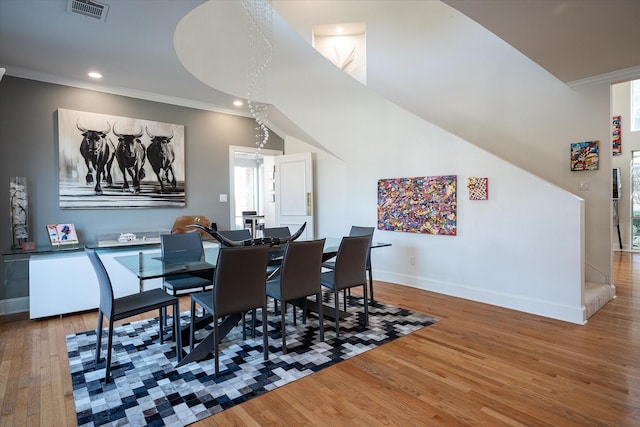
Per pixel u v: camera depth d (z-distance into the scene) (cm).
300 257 282
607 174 390
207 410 201
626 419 189
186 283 328
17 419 193
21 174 391
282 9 467
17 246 380
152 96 474
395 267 493
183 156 509
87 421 191
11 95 386
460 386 224
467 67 472
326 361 260
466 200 412
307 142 586
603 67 365
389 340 297
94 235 439
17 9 263
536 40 309
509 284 379
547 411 197
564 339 295
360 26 529
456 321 341
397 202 480
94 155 434
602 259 404
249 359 265
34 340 304
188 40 380
